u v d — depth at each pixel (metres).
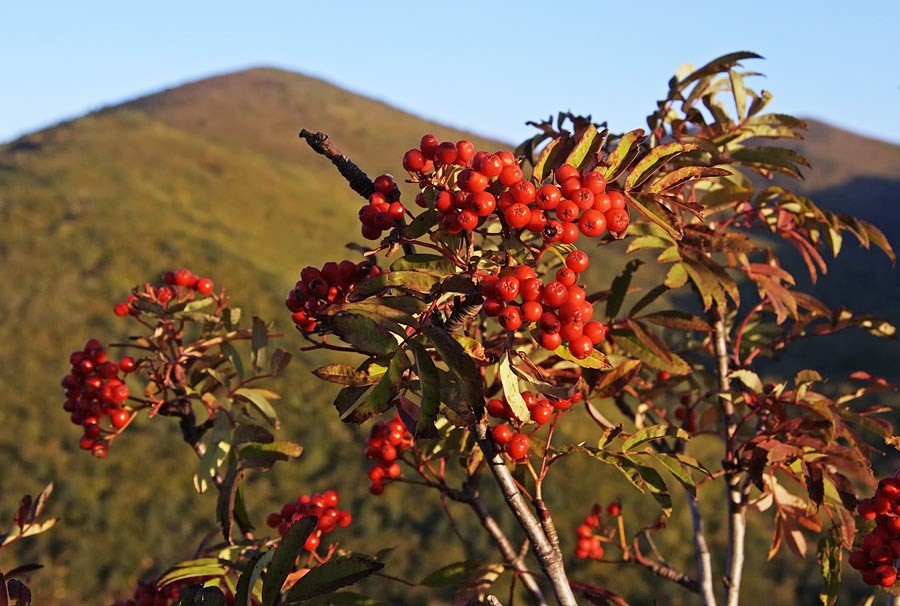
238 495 3.39
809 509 3.38
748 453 3.37
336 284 2.50
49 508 23.44
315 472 25.67
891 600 2.98
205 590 2.47
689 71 3.77
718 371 3.82
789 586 19.56
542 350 3.36
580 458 24.95
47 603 20.28
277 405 28.81
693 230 3.51
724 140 3.70
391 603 19.06
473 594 3.30
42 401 28.38
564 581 2.53
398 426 3.54
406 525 22.48
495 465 2.53
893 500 2.81
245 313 35.59
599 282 43.22
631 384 3.90
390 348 2.20
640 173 2.45
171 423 27.81
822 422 3.18
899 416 22.11
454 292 2.26
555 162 2.45
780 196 3.84
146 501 24.27
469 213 2.23
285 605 2.32
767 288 3.67
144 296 3.67
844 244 57.72
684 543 21.72
